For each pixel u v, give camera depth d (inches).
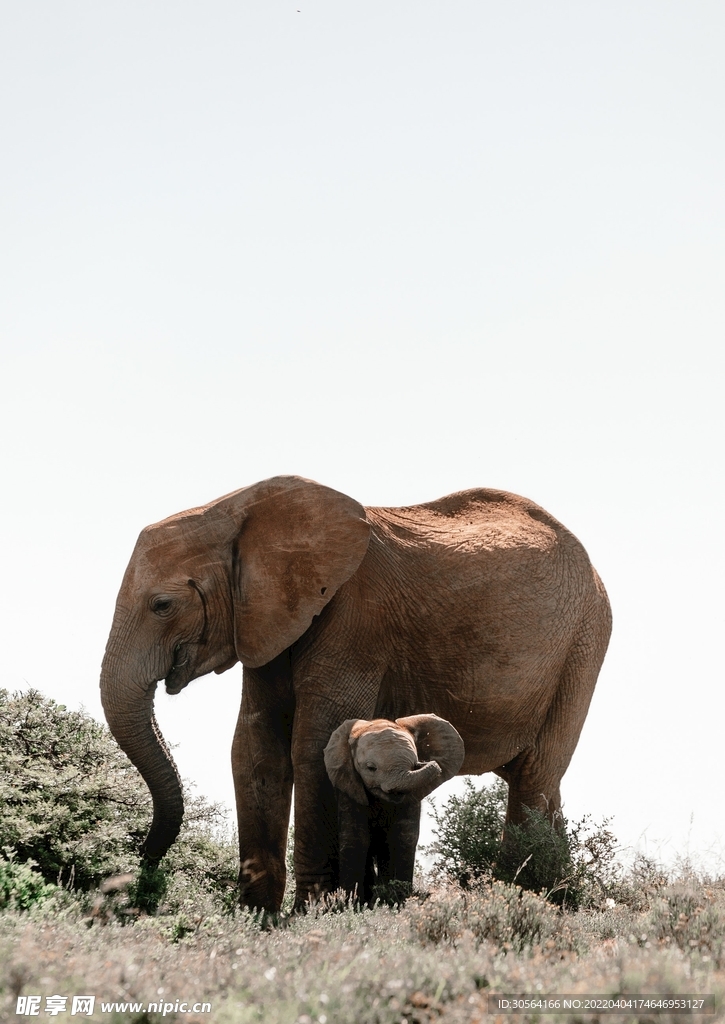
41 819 499.2
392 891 460.8
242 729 577.9
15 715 574.6
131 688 539.8
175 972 280.8
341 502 550.0
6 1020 232.2
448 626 575.5
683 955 322.0
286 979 267.9
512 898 391.9
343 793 485.1
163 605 545.6
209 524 557.0
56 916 371.9
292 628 540.7
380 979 268.4
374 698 552.4
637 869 576.4
